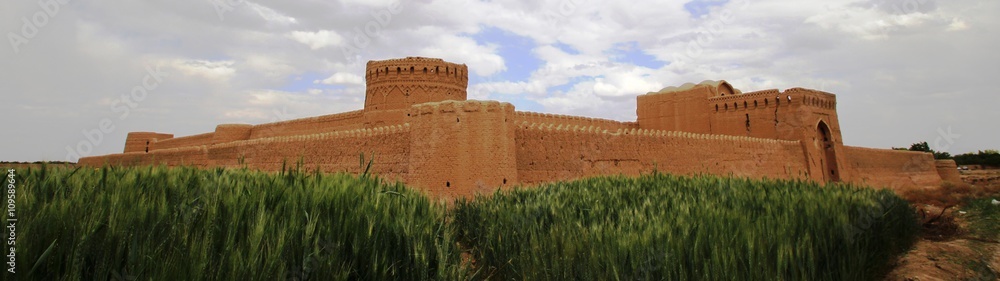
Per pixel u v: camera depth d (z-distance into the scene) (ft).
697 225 27.86
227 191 24.53
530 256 28.58
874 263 31.91
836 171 126.82
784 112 125.08
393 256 23.09
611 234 26.76
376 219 24.04
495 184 55.06
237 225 19.33
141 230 17.25
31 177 22.71
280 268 17.66
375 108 110.63
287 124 144.15
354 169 73.82
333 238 21.11
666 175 60.39
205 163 118.62
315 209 23.26
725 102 133.80
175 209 19.49
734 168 106.42
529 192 47.26
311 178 31.50
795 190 45.14
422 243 24.21
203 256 16.21
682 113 140.46
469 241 40.42
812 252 26.04
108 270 15.34
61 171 25.81
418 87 109.19
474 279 30.68
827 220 31.81
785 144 120.37
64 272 15.33
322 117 132.46
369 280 21.02
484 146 55.67
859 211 35.55
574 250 25.99
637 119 149.48
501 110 57.72
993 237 37.22
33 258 14.87
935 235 41.83
